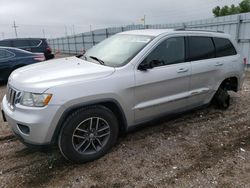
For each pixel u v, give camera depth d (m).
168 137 4.09
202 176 3.08
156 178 3.04
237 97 6.27
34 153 3.63
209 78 4.58
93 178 3.05
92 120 3.28
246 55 10.57
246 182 2.97
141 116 3.76
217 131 4.33
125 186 2.90
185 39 4.21
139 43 3.88
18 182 2.98
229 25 11.18
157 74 3.73
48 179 3.04
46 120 2.91
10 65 9.33
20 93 3.05
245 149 3.72
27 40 15.28
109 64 3.67
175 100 4.07
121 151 3.65
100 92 3.19
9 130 4.48
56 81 3.04
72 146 3.16
